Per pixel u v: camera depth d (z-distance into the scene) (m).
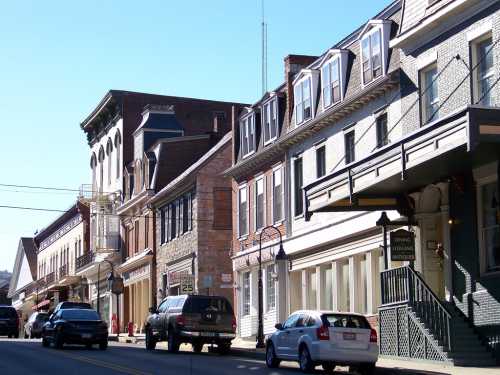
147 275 59.28
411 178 25.22
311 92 36.84
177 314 33.25
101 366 25.89
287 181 39.34
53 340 36.59
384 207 27.77
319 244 35.78
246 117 44.59
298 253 38.25
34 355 31.27
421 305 25.47
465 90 25.08
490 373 21.41
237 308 45.53
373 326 31.22
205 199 49.59
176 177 58.84
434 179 25.78
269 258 40.91
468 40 25.03
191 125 66.75
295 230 38.47
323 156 36.28
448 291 26.27
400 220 28.20
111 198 68.56
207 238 49.25
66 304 44.94
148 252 58.25
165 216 56.78
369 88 30.91
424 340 25.05
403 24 28.89
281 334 25.75
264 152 40.97
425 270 27.72
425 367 23.55
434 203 27.77
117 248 67.75
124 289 66.19
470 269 25.22
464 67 25.20
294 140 38.22
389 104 30.34
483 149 21.98
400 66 29.39
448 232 26.48
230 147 50.31
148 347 36.16
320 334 23.62
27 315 103.44
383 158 23.70
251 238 43.72
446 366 23.58
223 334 33.22
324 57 35.66
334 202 26.86
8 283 131.75
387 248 30.08
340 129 34.22
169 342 33.56
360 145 32.44
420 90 27.77
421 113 27.61
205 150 60.25
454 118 20.28
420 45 27.80
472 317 24.88
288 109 39.69
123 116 67.12
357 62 33.41
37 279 99.25
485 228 24.73
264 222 42.09
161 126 62.81
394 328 26.81
